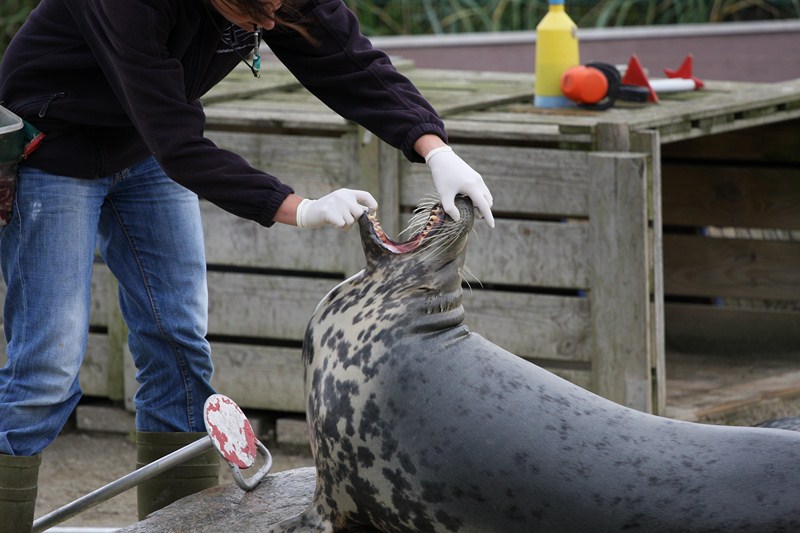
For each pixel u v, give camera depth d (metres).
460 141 9.19
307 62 5.38
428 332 4.69
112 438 10.19
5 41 16.72
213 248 9.67
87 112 5.43
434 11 18.59
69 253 5.59
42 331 5.57
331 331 4.90
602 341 8.76
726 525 4.36
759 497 4.36
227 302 9.70
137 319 6.17
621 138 8.63
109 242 6.14
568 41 9.71
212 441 5.58
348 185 9.34
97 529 6.91
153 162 5.95
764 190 11.05
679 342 11.59
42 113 5.42
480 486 4.53
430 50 15.35
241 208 4.85
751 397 9.62
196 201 6.20
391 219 9.23
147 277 6.09
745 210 11.15
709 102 9.75
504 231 8.96
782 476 4.37
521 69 15.20
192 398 6.26
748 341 11.38
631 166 8.45
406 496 4.64
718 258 11.31
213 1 4.88
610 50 15.27
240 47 5.38
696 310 11.54
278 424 9.81
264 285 9.60
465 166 4.98
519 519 4.55
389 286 4.83
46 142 5.49
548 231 8.83
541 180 8.80
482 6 19.00
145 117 4.87
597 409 4.61
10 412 5.57
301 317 9.54
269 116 9.38
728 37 15.12
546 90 9.80
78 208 5.60
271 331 9.64
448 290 4.78
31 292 5.59
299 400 9.67
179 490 6.26
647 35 15.20
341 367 4.77
